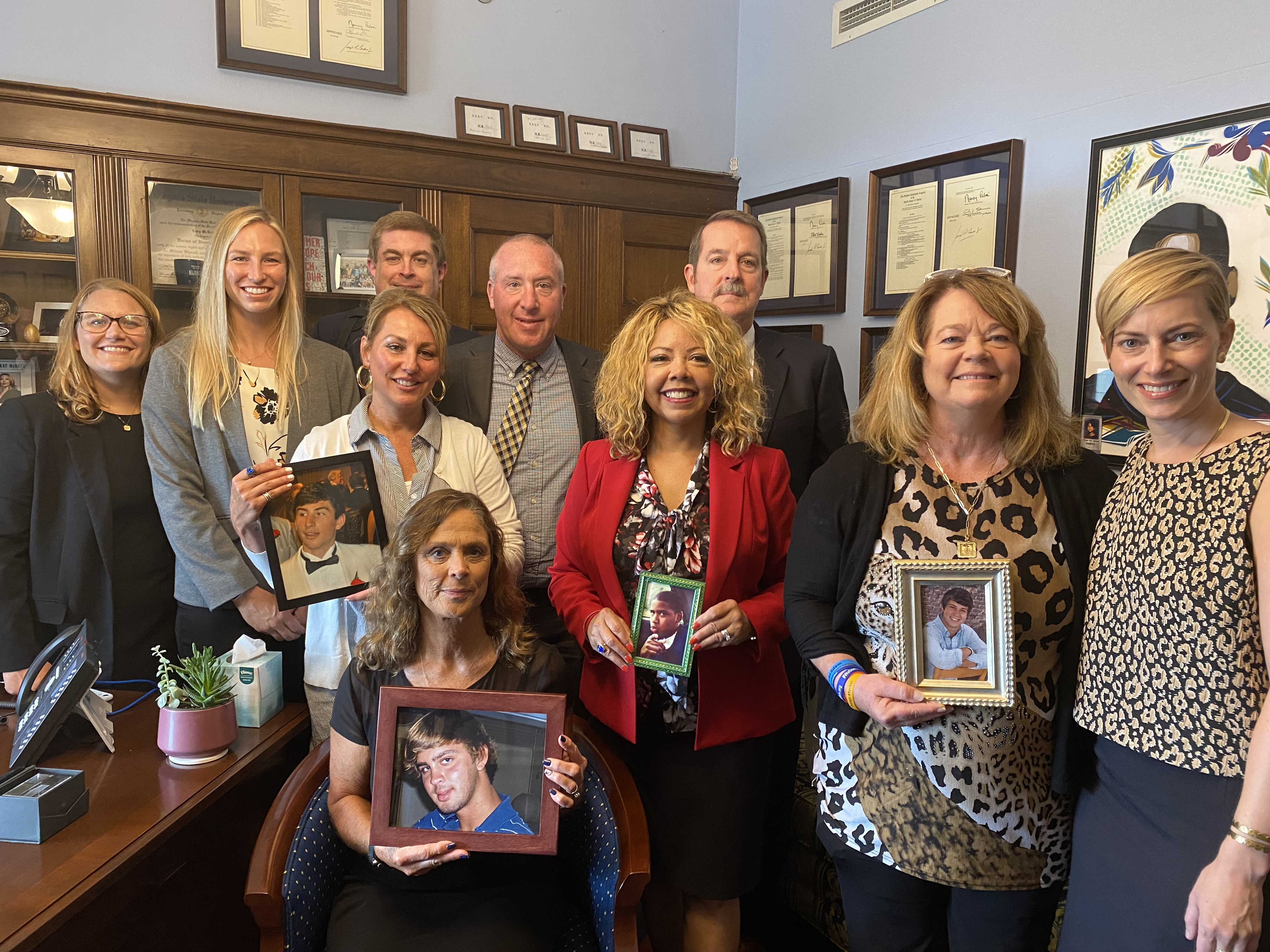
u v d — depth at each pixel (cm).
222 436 191
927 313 130
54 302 281
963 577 124
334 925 139
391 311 176
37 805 124
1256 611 105
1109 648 119
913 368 133
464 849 133
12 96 268
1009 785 127
